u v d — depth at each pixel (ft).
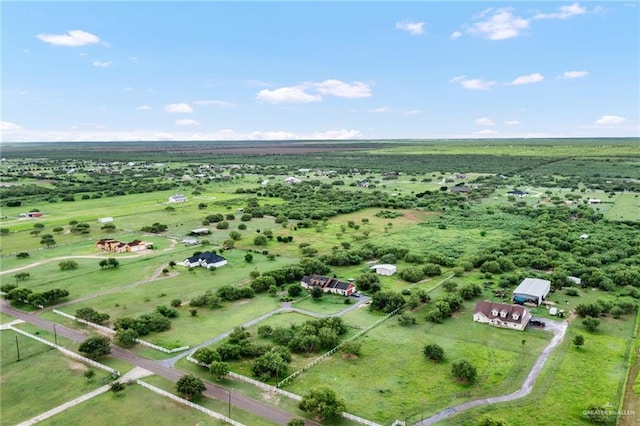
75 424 235.61
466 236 621.31
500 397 257.96
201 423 235.81
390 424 234.38
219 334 338.13
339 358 302.45
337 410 236.63
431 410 246.27
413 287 437.58
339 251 540.93
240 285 437.99
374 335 335.47
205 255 505.25
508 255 528.22
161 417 240.73
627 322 354.95
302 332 325.42
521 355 304.30
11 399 258.78
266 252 549.95
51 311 382.63
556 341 323.98
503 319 348.18
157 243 597.11
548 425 233.55
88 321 355.36
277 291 426.51
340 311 380.99
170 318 365.81
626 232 612.29
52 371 288.10
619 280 432.66
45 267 495.41
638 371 283.38
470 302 400.67
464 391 263.70
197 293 420.36
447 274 474.90
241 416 240.53
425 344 321.11
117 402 254.27
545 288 404.77
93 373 283.79
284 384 270.87
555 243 562.25
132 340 319.88
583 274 445.78
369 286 431.02
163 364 295.07
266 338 329.72
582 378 275.80
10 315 376.68
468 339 328.49
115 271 482.69
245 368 290.97
